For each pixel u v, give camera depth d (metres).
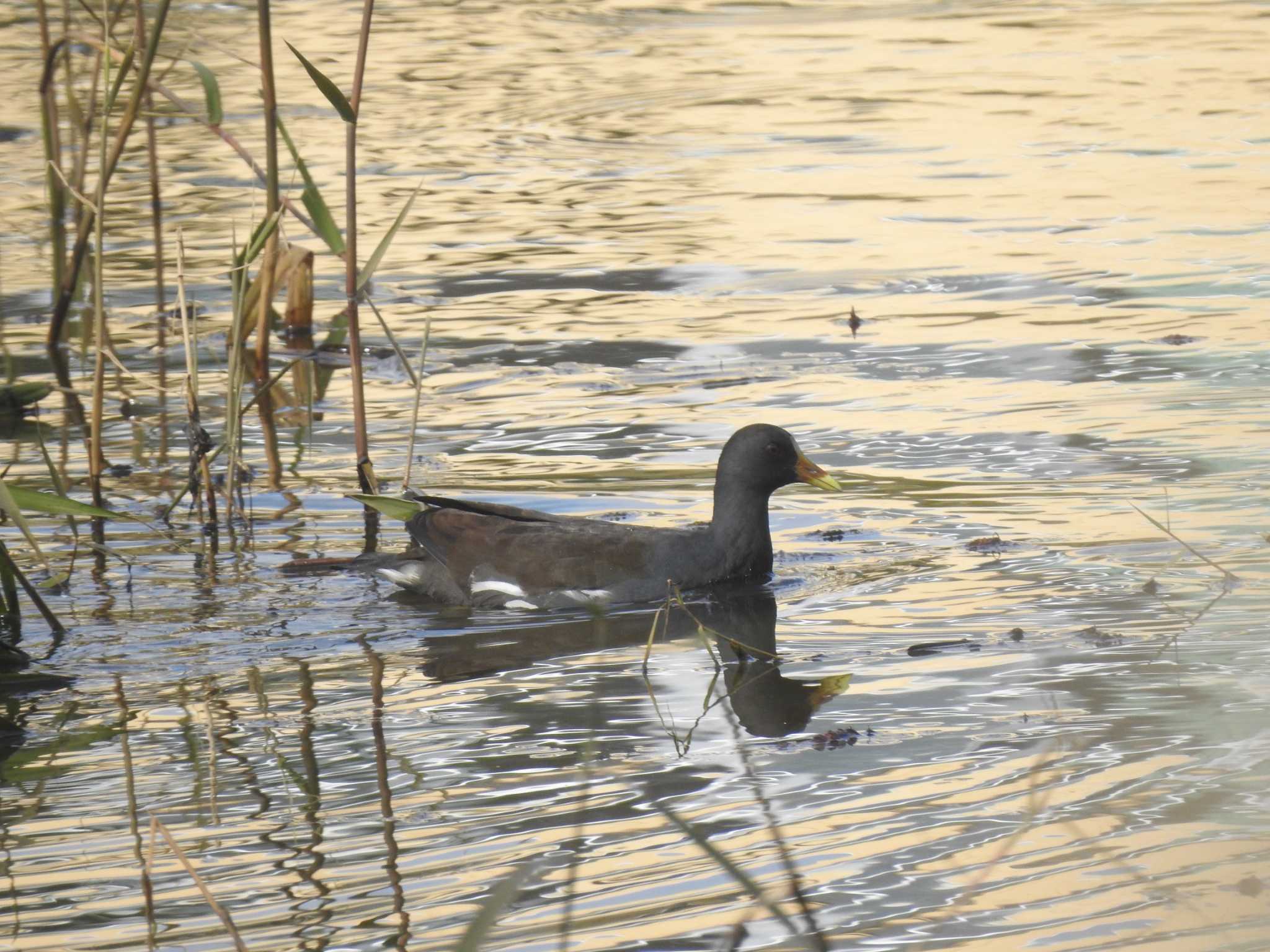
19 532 13.73
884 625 11.42
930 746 9.23
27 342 19.36
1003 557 12.62
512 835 8.27
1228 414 15.51
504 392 17.30
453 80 33.69
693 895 7.58
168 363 18.72
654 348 18.53
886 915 7.34
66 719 10.05
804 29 39.06
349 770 9.18
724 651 11.12
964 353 17.84
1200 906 7.24
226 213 24.42
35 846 8.30
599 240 23.06
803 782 8.80
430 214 24.48
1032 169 26.06
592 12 41.66
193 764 9.32
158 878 7.91
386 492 14.48
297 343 19.41
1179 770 8.69
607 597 12.34
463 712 10.07
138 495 14.59
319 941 7.28
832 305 19.89
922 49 36.34
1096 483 14.00
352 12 39.69
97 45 15.92
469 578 12.48
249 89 32.78
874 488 14.27
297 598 12.35
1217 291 19.62
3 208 24.91
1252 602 11.35
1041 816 8.25
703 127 29.73
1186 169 25.52
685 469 14.83
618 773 9.03
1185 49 35.31
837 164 26.92
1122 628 10.99
